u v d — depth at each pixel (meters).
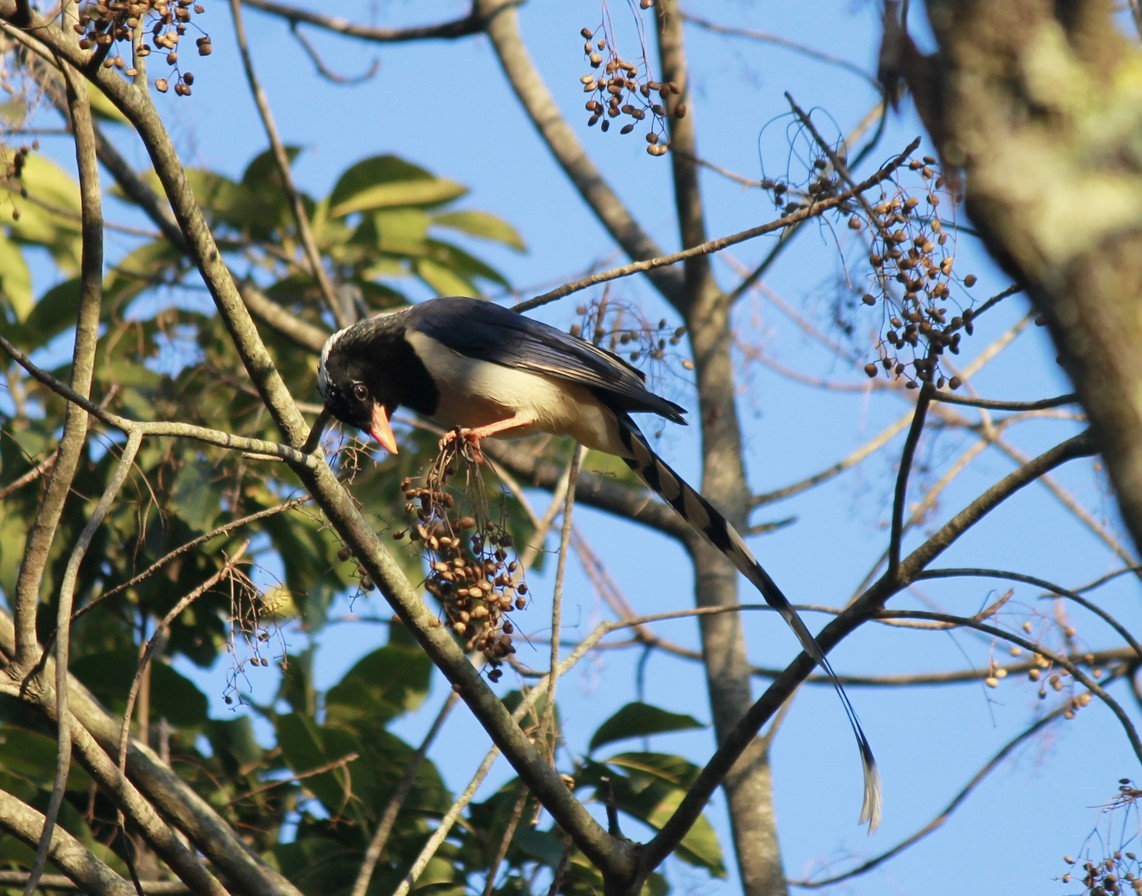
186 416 12.09
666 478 10.92
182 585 11.64
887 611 8.55
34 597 8.67
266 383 7.81
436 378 11.43
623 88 8.16
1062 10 3.29
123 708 10.64
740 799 11.66
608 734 10.51
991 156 3.25
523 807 9.38
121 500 11.58
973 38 3.31
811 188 8.78
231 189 13.88
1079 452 7.98
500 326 11.41
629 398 11.16
